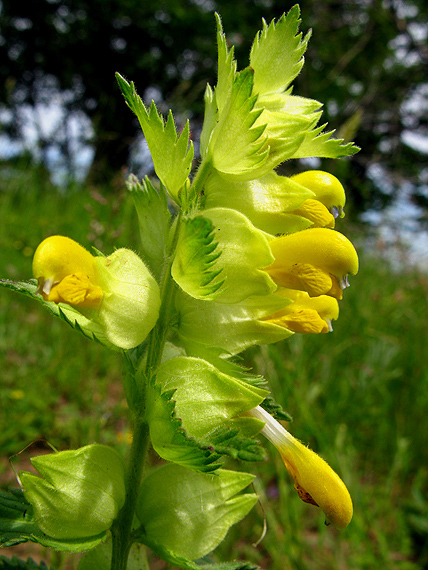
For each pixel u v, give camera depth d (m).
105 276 0.06
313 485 0.07
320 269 0.07
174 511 0.07
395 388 0.21
